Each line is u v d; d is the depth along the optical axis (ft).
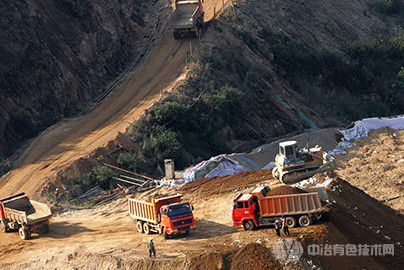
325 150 193.06
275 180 150.41
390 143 193.98
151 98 203.10
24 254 122.01
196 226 124.98
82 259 112.06
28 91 198.08
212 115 197.67
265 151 184.24
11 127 189.37
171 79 213.66
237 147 196.03
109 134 183.73
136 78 221.66
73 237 128.77
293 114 222.48
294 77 249.34
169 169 162.81
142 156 174.40
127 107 200.64
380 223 125.39
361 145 196.24
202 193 147.95
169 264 101.96
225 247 106.63
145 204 122.42
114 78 228.02
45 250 120.57
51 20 218.79
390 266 106.42
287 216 110.93
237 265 98.02
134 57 242.78
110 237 125.29
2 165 176.35
